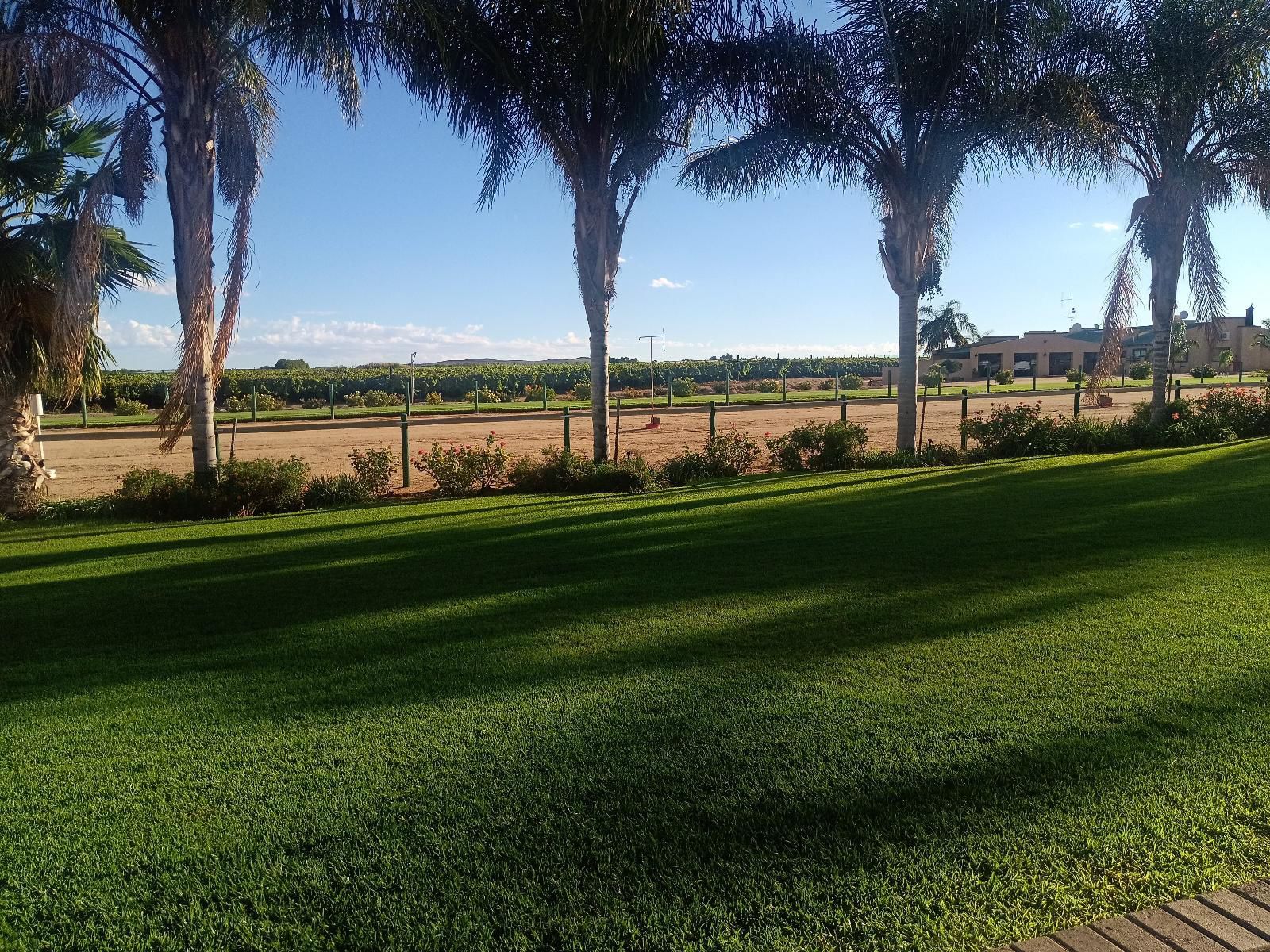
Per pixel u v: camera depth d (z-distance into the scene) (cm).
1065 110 1237
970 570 539
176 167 988
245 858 238
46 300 1080
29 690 380
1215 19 1262
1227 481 902
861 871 223
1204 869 219
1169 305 1466
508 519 871
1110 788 259
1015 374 7338
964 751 287
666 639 424
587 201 1188
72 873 234
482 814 257
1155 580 497
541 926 206
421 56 1055
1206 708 314
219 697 365
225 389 3856
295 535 823
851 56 1227
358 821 255
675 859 231
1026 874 220
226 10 970
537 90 1121
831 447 1333
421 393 4706
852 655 386
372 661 407
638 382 5491
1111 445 1412
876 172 1293
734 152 1259
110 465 1761
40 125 1041
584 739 307
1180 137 1357
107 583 611
